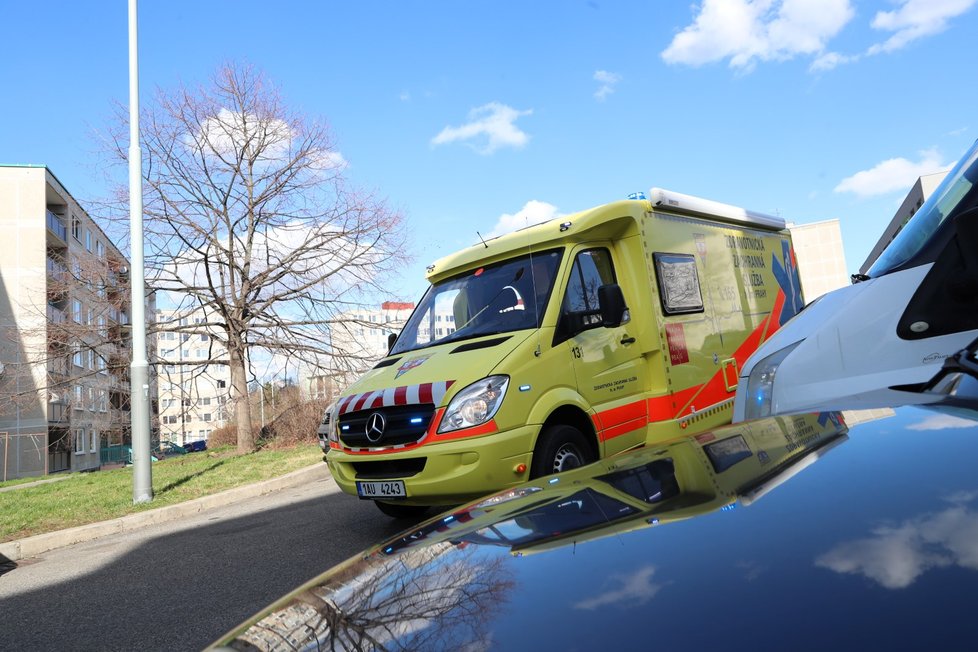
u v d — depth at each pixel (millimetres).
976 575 480
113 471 17547
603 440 5121
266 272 19422
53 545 7328
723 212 7395
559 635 594
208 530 7094
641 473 1142
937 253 2051
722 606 547
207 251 18859
